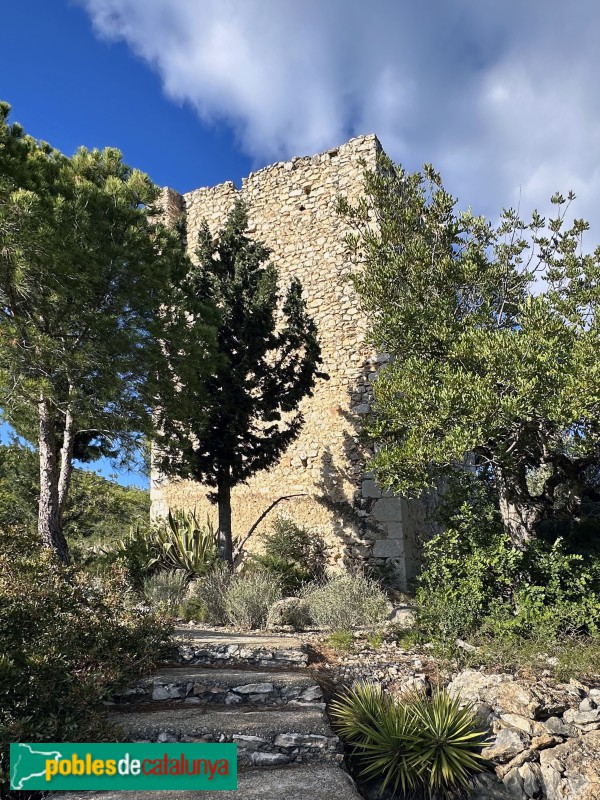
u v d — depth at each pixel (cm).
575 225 945
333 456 1357
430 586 805
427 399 767
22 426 1068
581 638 698
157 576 1053
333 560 1284
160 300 993
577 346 708
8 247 820
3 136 920
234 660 671
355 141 1524
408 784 485
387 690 608
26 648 464
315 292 1484
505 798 477
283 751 454
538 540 817
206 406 1109
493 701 565
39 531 921
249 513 1424
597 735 508
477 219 995
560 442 802
